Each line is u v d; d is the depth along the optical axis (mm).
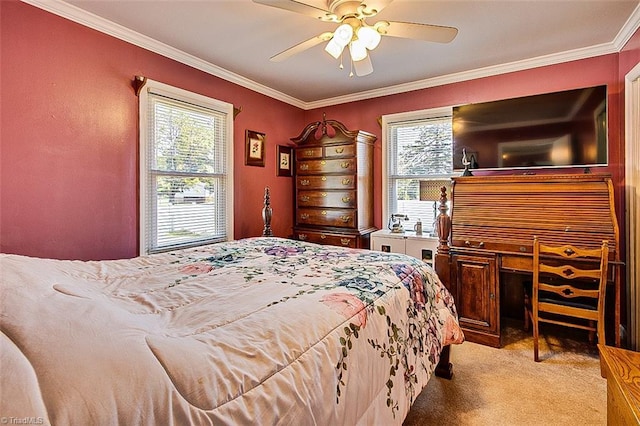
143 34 2578
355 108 4188
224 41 2699
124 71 2539
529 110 2986
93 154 2363
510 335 2812
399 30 1900
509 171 3186
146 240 2711
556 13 2279
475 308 2650
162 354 692
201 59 3057
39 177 2102
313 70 3340
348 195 3717
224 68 3281
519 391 1969
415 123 3775
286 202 4273
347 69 3312
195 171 3156
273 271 1613
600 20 2373
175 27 2475
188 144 3088
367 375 1104
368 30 1850
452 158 3398
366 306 1232
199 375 686
